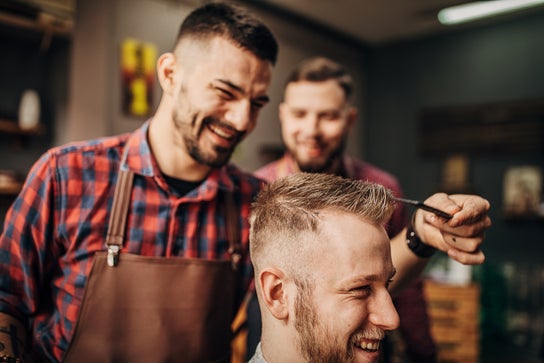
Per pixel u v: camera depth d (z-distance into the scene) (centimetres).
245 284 134
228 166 138
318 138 178
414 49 518
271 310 86
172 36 367
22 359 101
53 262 118
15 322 109
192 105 108
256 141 435
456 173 482
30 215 112
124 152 121
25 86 310
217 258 127
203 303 117
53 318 116
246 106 109
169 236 120
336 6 434
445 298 321
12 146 303
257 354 96
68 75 306
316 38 485
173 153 118
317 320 81
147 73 350
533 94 445
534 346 412
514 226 454
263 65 109
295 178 94
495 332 430
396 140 532
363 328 81
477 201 97
